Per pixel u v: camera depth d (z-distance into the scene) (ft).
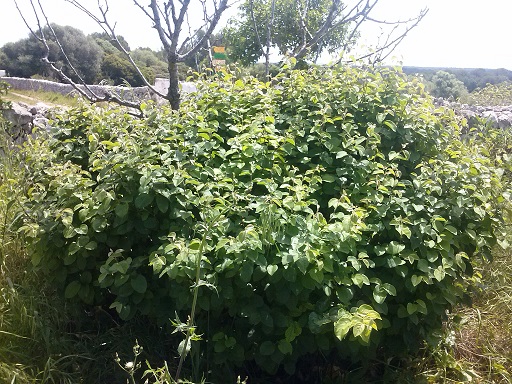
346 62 11.74
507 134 15.88
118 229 8.47
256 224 8.08
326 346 7.91
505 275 12.57
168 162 8.62
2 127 15.01
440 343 9.90
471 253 9.77
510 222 12.50
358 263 7.97
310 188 8.80
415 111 10.36
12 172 13.14
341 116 10.05
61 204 9.16
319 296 8.13
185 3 11.18
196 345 8.13
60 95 35.68
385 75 10.98
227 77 11.05
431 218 8.77
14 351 8.97
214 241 7.93
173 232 7.87
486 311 11.67
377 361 9.61
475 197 9.33
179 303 7.73
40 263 9.45
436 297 8.66
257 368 9.26
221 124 10.02
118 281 8.02
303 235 7.73
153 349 9.39
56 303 9.91
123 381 8.86
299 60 14.40
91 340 9.53
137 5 11.50
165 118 10.25
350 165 9.39
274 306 8.00
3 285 10.18
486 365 10.28
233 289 7.82
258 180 8.53
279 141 9.39
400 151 9.96
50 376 8.35
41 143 11.77
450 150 10.27
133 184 8.59
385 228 8.73
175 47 11.59
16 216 9.86
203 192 8.36
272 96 10.78
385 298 8.20
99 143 9.93
